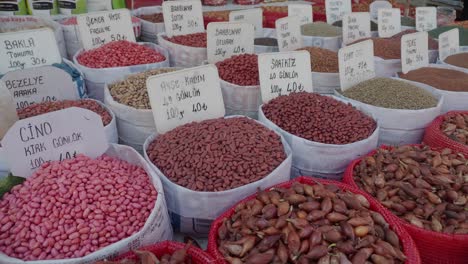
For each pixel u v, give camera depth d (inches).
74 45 146.9
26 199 67.1
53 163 73.7
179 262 60.7
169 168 79.4
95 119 77.2
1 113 79.6
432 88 114.3
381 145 95.6
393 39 148.8
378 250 62.2
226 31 121.2
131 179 74.4
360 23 150.3
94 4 157.8
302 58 104.2
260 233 63.9
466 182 79.3
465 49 152.4
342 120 92.7
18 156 71.7
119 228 65.5
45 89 98.0
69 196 67.2
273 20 179.9
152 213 67.8
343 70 111.7
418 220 72.4
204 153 79.1
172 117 90.2
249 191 75.6
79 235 63.5
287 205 67.8
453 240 69.4
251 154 80.2
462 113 106.2
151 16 172.7
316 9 200.4
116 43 127.6
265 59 101.3
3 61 103.3
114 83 111.2
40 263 59.6
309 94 100.3
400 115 100.1
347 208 69.4
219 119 91.0
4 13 148.8
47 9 152.8
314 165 89.7
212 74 92.9
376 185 79.5
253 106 110.7
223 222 68.8
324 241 62.4
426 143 100.0
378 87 110.1
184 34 142.0
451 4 223.3
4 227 64.5
